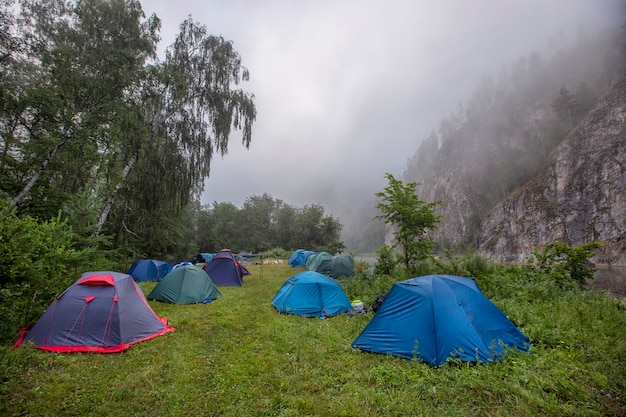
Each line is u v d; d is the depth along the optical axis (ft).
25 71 46.01
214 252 152.25
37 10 45.75
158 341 18.16
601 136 164.96
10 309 17.20
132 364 14.83
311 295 24.99
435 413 10.18
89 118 40.45
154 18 52.37
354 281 34.53
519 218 179.83
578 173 165.37
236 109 63.87
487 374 12.42
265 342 17.98
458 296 15.65
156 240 65.77
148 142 53.52
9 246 16.40
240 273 46.83
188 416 10.53
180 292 29.78
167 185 57.06
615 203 145.89
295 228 175.42
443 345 14.17
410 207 34.01
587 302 23.00
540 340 15.78
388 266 35.96
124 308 18.16
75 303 17.47
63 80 39.65
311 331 19.61
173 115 58.34
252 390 12.18
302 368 14.20
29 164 38.29
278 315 24.43
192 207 144.97
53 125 39.93
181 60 57.93
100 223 46.26
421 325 15.15
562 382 11.48
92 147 39.50
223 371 14.05
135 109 47.24
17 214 34.88
